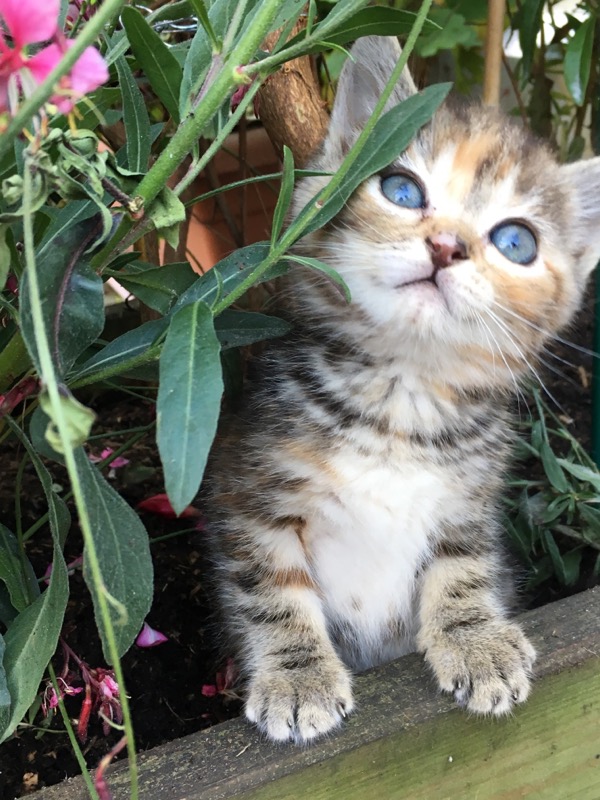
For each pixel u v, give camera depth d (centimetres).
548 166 20
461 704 16
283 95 21
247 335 16
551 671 17
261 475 19
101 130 22
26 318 10
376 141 14
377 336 18
